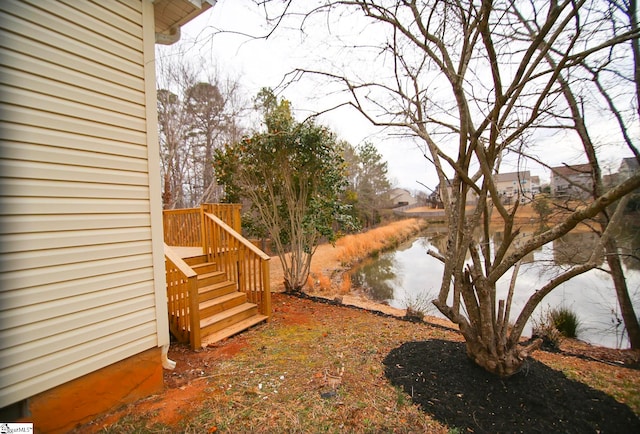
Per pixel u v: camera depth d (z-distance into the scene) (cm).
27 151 170
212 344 339
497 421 204
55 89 182
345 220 616
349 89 269
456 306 257
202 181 1349
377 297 728
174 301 350
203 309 376
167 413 211
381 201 2338
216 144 1270
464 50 225
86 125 197
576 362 316
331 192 615
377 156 2192
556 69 201
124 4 220
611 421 203
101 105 205
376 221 2278
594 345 416
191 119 1195
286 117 561
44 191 177
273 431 195
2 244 160
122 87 218
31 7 172
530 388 236
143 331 229
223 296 429
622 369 297
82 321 193
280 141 552
